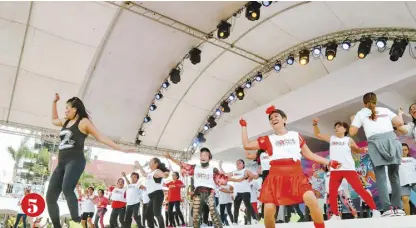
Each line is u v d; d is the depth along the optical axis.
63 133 3.19
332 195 5.10
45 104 9.81
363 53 8.04
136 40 8.87
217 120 12.66
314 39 9.07
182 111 11.73
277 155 2.97
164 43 9.14
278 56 9.92
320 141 12.97
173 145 12.69
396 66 8.23
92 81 9.66
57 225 2.97
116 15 7.97
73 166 3.03
